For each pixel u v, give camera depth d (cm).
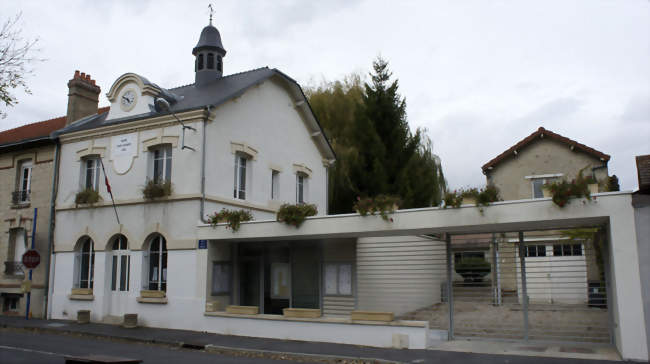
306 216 1303
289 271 1483
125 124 1658
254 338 1297
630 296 962
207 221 1475
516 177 2227
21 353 1076
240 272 1552
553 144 2203
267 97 1878
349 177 2425
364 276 1445
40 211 1827
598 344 1084
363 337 1179
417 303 1586
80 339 1335
